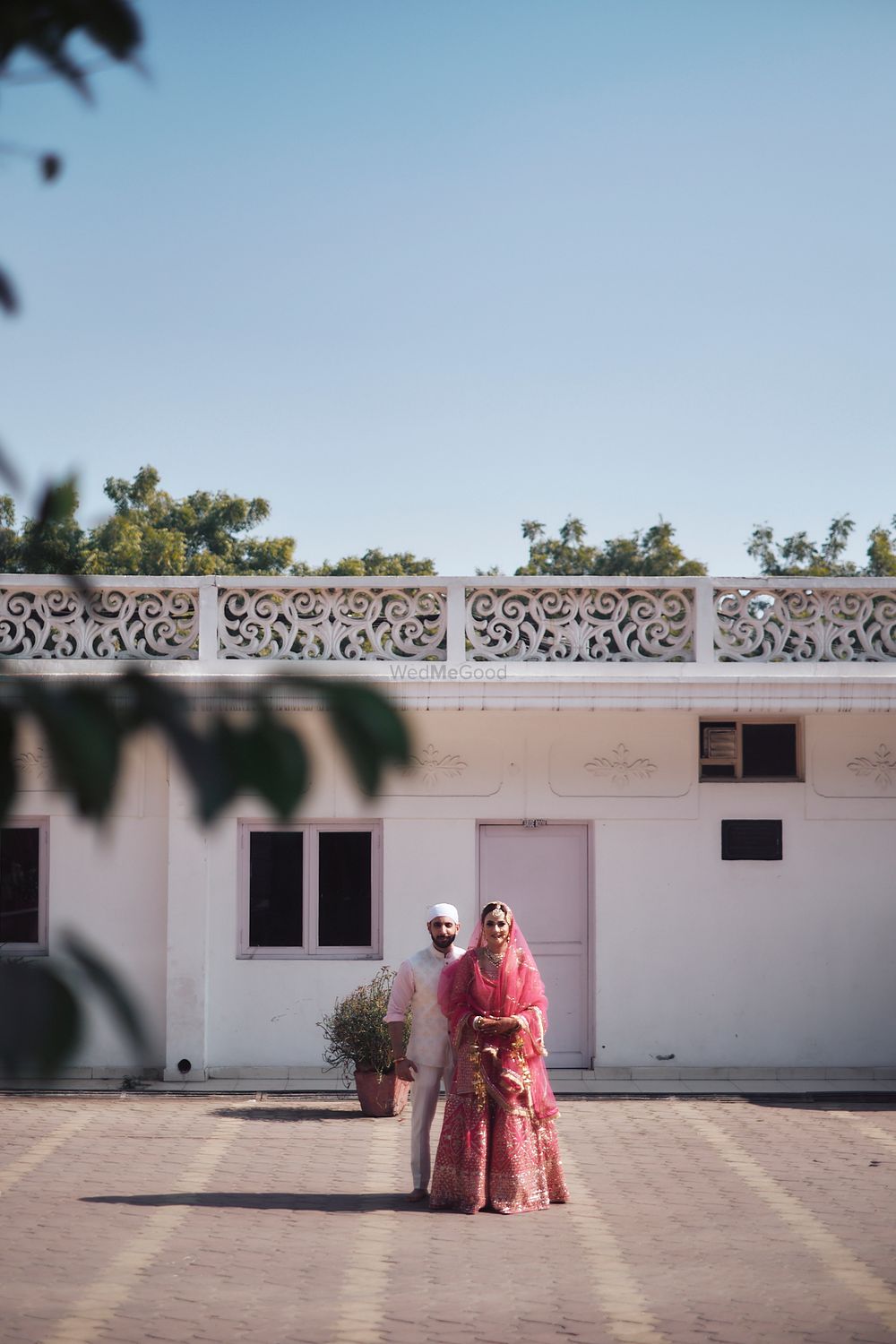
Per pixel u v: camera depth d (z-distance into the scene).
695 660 13.03
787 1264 7.56
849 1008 13.48
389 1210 8.73
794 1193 9.18
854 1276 7.35
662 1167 9.93
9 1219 8.47
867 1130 11.23
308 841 13.33
